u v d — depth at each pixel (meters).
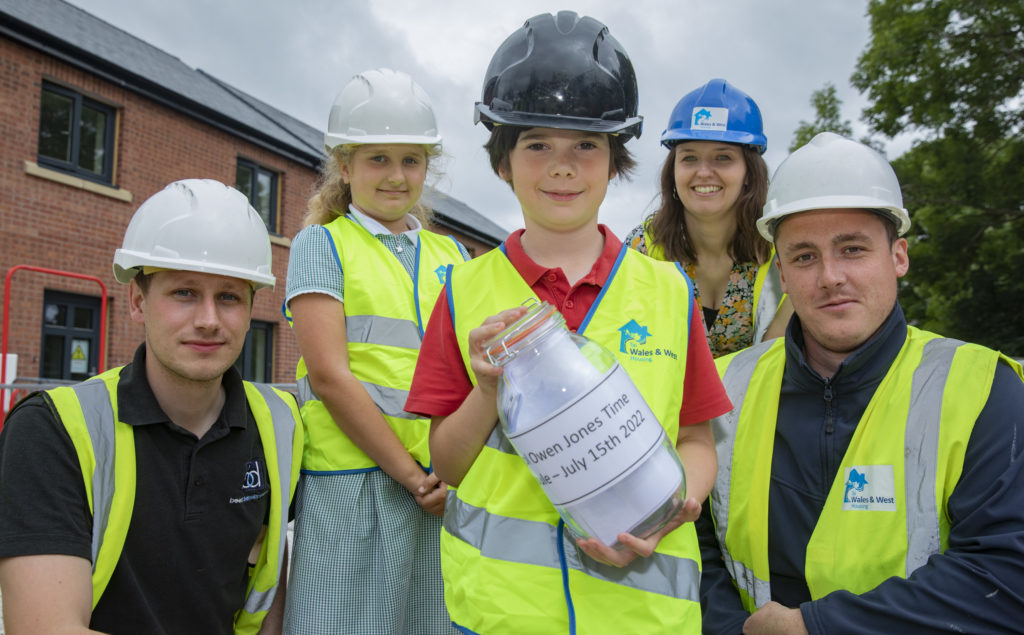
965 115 13.82
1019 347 13.96
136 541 1.62
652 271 1.51
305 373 2.24
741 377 1.89
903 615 1.39
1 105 8.78
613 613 1.28
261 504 1.84
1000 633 1.35
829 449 1.67
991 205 13.66
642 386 1.38
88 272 9.73
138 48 13.27
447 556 1.45
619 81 1.43
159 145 10.73
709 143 2.64
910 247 15.45
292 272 2.13
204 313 1.68
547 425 1.16
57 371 9.52
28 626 1.41
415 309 2.17
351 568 2.00
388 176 2.23
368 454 2.00
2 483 1.51
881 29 14.59
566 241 1.51
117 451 1.62
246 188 12.57
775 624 1.52
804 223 1.64
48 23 10.09
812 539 1.62
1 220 8.77
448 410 1.50
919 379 1.59
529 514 1.36
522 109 1.39
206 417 1.80
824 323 1.64
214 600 1.73
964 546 1.45
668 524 1.24
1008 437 1.46
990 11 13.05
